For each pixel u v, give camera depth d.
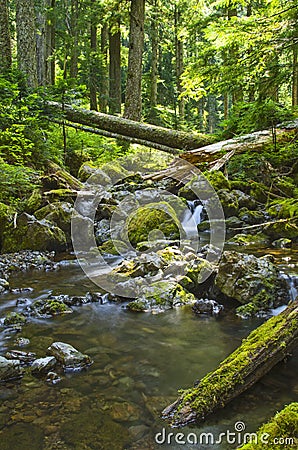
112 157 10.13
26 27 10.03
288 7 5.92
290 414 1.58
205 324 3.53
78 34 20.16
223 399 2.17
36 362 2.69
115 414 2.16
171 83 24.52
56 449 1.89
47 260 5.90
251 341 2.40
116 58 16.38
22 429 2.04
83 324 3.57
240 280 3.90
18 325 3.54
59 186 7.79
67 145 10.50
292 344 2.36
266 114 7.81
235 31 6.24
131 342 3.15
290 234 6.37
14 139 7.56
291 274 4.09
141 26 12.27
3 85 8.17
